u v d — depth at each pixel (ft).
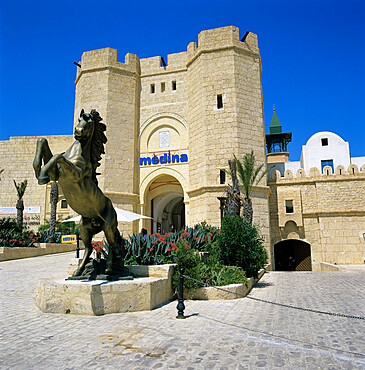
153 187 97.04
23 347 16.89
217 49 87.30
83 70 95.04
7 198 131.44
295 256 103.45
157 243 36.40
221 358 15.58
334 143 126.62
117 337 18.58
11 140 135.13
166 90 95.76
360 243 87.92
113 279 26.30
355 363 15.03
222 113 84.02
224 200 62.64
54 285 24.59
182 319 23.07
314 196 93.30
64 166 20.71
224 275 35.06
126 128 92.89
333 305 28.63
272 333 19.85
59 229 98.27
